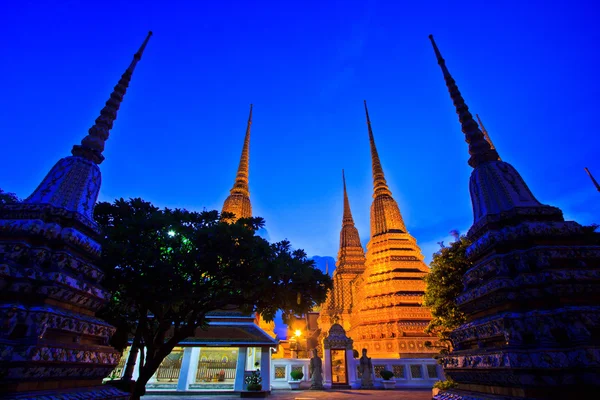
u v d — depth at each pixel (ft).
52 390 23.89
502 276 24.81
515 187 28.89
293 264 43.96
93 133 33.94
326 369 111.24
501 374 22.26
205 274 42.04
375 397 79.92
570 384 19.88
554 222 25.88
